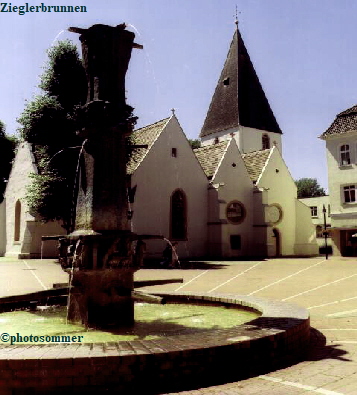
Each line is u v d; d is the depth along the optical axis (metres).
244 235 36.75
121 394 4.20
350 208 35.28
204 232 34.69
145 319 7.70
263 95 56.00
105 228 7.09
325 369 5.06
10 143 48.88
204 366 4.56
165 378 4.36
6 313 8.52
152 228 31.53
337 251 35.59
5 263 27.77
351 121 36.03
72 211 7.73
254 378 4.74
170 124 33.69
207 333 5.30
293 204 40.91
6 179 47.81
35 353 4.30
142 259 7.26
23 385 4.11
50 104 27.98
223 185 34.28
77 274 6.96
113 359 4.21
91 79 7.56
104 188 7.19
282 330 5.47
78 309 7.04
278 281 16.91
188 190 34.09
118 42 7.58
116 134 7.45
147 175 31.67
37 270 22.47
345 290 13.83
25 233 33.41
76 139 27.42
